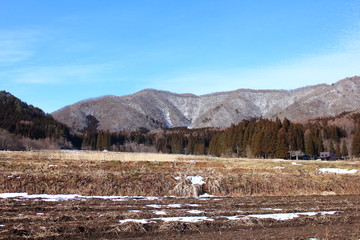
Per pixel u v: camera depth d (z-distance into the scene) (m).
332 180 25.30
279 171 30.25
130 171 23.94
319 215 14.87
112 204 15.63
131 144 134.50
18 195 17.00
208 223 12.58
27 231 10.80
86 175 20.27
